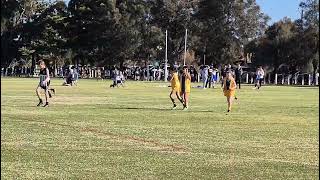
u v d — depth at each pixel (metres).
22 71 142.38
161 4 128.38
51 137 22.31
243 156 18.64
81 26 134.75
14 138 21.84
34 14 141.50
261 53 127.56
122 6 128.88
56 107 38.03
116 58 131.25
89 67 136.75
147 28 128.50
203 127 26.83
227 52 128.88
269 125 28.27
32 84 80.06
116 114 33.12
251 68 125.19
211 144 21.19
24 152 18.69
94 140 21.69
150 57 131.50
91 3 132.00
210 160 17.80
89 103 42.62
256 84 86.62
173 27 130.88
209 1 127.56
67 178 14.98
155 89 70.56
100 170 16.02
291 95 61.75
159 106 40.25
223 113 35.09
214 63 131.62
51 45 134.75
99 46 131.62
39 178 14.91
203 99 50.22
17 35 139.50
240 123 29.05
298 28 119.69
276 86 97.50
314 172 16.19
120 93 59.03
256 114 34.75
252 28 128.50
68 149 19.45
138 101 45.69
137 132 24.38
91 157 18.00
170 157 18.20
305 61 119.69
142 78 125.25
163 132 24.53
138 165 16.81
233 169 16.45
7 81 95.50
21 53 134.88
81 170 15.98
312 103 46.94
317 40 116.44
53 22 134.75
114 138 22.34
